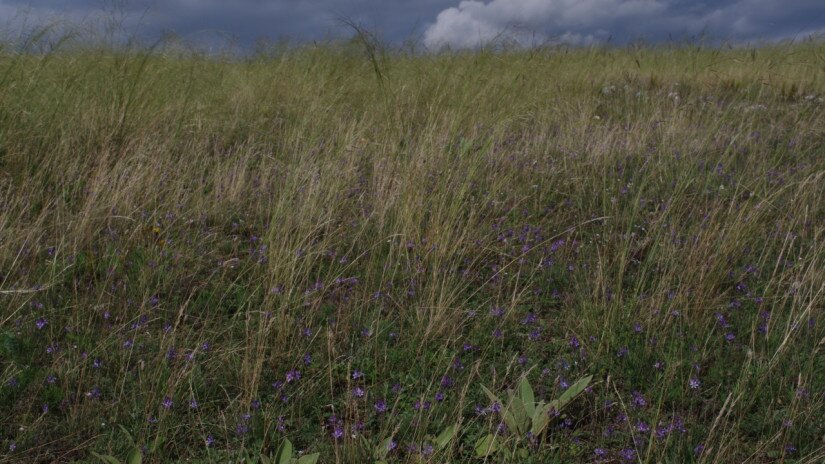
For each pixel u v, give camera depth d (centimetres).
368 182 570
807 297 366
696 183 562
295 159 568
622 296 391
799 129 747
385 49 808
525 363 324
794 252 441
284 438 252
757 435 280
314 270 422
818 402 286
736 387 294
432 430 281
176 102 727
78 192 500
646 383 314
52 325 339
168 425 275
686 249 423
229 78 911
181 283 400
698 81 1089
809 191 518
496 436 263
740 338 351
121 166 498
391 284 393
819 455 256
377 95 797
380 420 285
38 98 611
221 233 481
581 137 693
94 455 259
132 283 390
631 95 973
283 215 452
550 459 263
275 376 314
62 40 659
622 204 541
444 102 706
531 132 758
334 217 469
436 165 541
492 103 745
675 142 672
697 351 331
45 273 384
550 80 926
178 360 310
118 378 303
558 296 396
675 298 361
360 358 330
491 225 472
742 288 397
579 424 292
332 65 920
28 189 482
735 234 421
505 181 549
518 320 371
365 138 672
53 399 293
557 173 594
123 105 625
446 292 368
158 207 489
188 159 584
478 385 312
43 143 542
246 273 416
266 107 820
